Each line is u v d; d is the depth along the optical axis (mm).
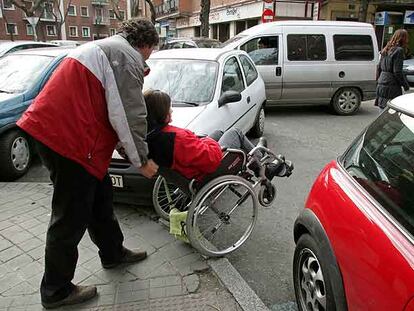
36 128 2449
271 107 10898
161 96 3061
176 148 3072
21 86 5879
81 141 2504
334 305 2254
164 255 3451
